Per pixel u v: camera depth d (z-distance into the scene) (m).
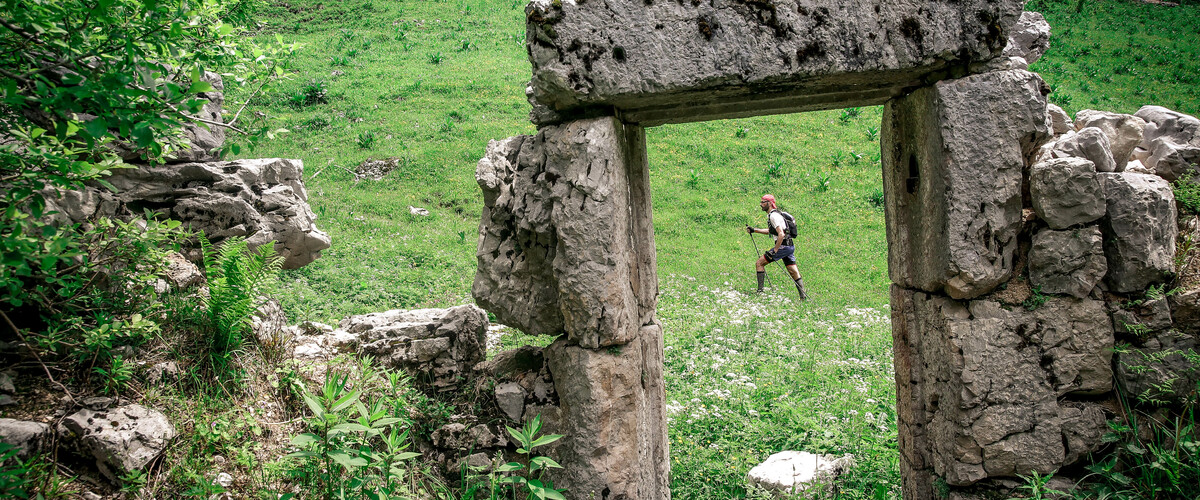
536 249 3.53
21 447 2.64
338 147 12.95
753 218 11.36
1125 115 3.99
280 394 3.61
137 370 3.23
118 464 2.78
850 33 3.03
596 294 3.23
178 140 3.12
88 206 3.50
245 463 3.04
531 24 3.14
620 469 3.38
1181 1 25.50
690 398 5.16
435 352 4.21
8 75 2.50
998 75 3.12
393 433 2.93
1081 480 3.29
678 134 14.75
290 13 21.88
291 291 6.88
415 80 16.75
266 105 14.72
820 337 6.84
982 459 3.27
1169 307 3.23
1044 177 3.17
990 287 3.22
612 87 3.12
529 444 2.90
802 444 4.47
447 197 11.31
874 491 3.89
